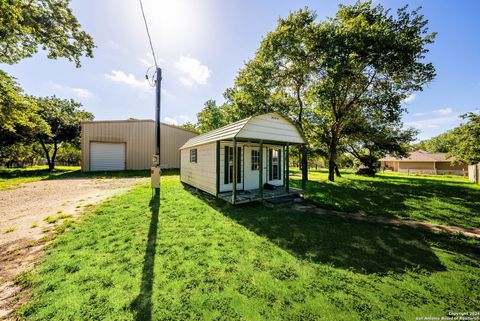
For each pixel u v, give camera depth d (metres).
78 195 6.91
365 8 10.12
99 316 1.79
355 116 13.84
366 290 2.21
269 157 8.47
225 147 7.06
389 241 3.61
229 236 3.69
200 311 1.87
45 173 14.70
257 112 14.29
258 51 11.88
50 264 2.64
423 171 30.36
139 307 1.90
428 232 4.03
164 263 2.70
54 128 17.44
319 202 6.58
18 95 9.84
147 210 5.15
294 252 3.11
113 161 16.34
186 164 9.79
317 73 10.66
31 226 3.99
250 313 1.86
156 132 7.36
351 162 28.67
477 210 5.83
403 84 11.16
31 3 6.63
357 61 9.62
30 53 8.21
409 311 1.91
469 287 2.29
